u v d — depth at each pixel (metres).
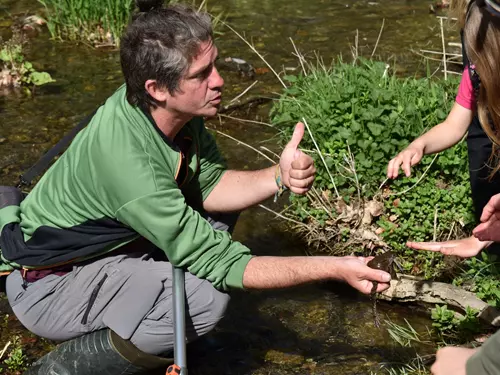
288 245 4.28
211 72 2.95
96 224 3.08
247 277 3.01
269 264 2.99
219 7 7.44
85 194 3.04
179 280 3.04
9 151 5.10
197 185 3.46
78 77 6.15
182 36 2.85
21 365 3.44
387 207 4.16
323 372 3.41
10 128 5.38
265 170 3.41
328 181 4.33
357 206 4.24
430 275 3.93
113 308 3.11
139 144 2.96
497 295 3.54
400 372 3.38
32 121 5.48
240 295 3.91
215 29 6.94
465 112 3.46
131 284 3.11
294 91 4.86
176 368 2.98
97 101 5.79
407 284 3.80
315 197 4.34
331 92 4.70
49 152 3.34
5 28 6.91
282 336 3.64
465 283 3.83
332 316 3.76
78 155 3.08
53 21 6.80
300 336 3.64
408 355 3.49
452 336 3.59
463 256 3.11
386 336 3.62
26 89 5.92
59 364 3.16
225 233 3.11
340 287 3.96
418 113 4.33
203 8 7.33
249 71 6.10
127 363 3.16
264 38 6.77
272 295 3.91
